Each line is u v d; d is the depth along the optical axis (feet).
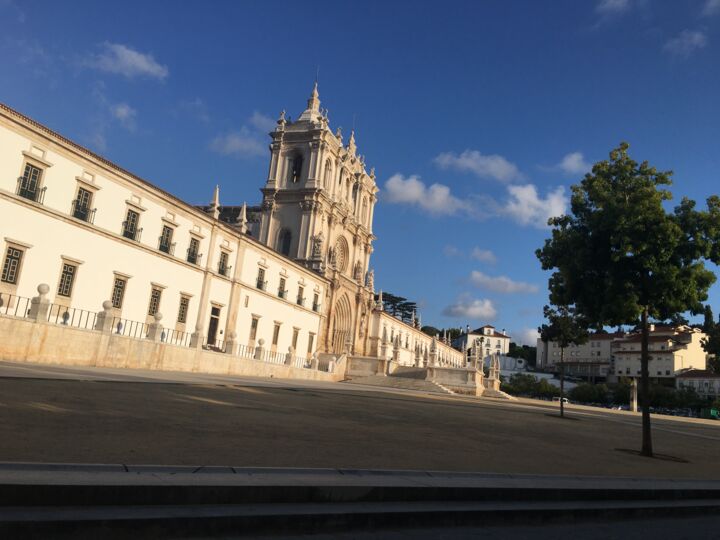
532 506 29.96
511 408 130.41
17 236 112.06
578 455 51.78
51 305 119.24
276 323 208.85
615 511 31.94
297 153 256.32
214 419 45.62
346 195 279.69
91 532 19.26
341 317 273.95
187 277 160.66
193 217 161.99
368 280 298.76
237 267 183.11
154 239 147.95
